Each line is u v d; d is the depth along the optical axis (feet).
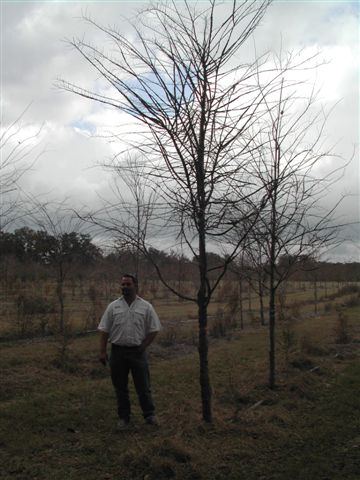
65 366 31.37
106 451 16.74
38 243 53.11
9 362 31.86
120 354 18.93
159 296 99.14
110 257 54.85
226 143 17.44
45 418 20.48
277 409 21.63
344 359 35.27
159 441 16.61
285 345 34.35
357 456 16.43
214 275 70.18
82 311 67.87
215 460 15.94
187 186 17.25
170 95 16.63
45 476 14.92
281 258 29.86
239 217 19.36
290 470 15.35
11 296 76.43
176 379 28.27
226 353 38.19
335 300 100.73
